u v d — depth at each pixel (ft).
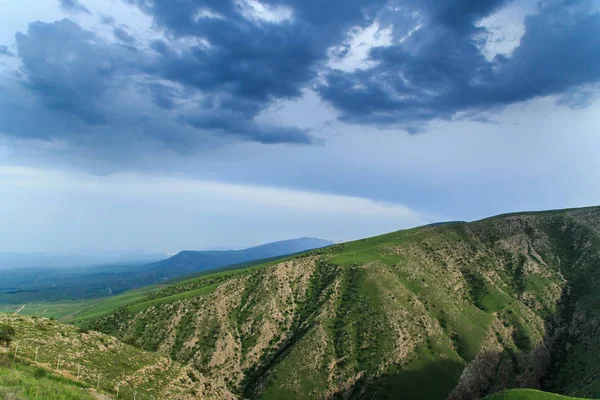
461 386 406.00
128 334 459.73
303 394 396.16
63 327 245.24
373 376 413.18
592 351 448.24
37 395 127.85
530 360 458.50
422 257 641.81
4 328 207.31
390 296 510.99
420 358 433.48
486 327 490.08
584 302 532.73
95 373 199.41
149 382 224.12
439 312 505.66
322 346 447.01
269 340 475.72
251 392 404.36
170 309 497.05
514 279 604.90
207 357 429.38
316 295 546.26
